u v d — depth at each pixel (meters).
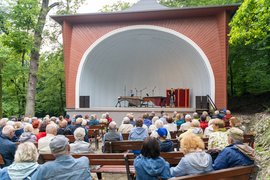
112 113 14.71
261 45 13.06
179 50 17.08
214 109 13.21
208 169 2.37
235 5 12.88
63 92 26.42
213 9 13.38
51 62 25.61
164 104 15.72
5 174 2.22
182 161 2.38
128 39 17.27
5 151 3.49
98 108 14.87
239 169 2.43
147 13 14.08
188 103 16.20
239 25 7.66
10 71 16.00
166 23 14.83
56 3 19.41
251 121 11.70
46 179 2.10
